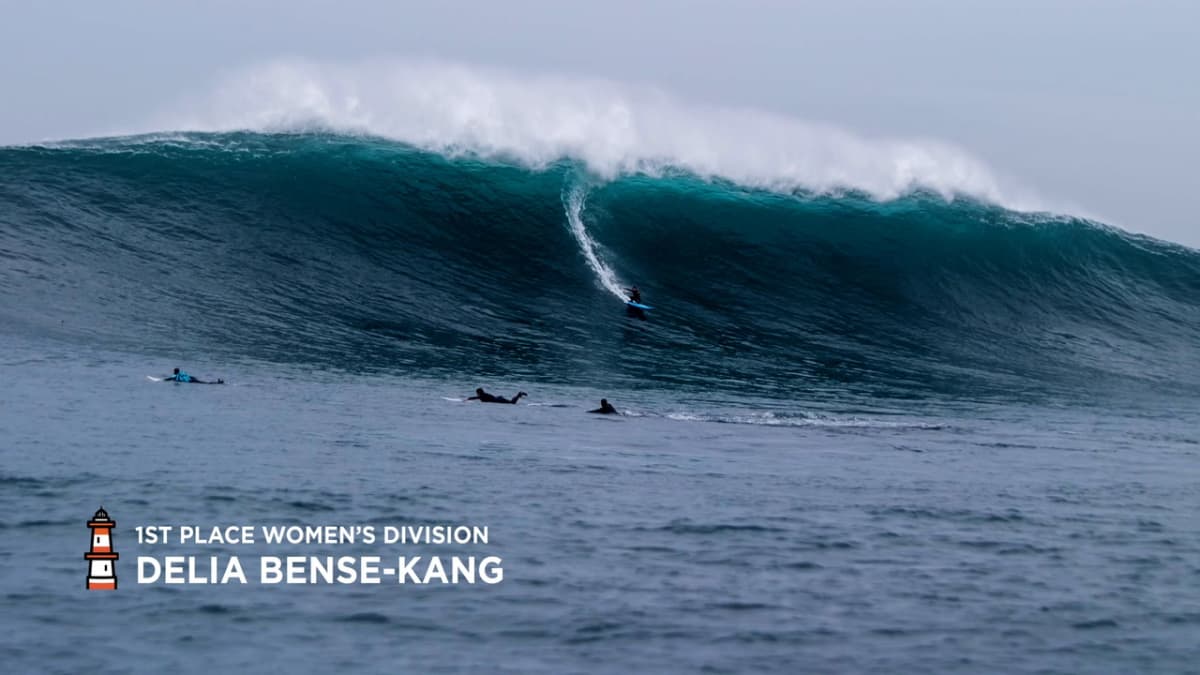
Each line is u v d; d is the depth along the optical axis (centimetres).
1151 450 9181
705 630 3706
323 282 14038
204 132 16800
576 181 16662
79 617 3612
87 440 6844
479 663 3378
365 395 9869
